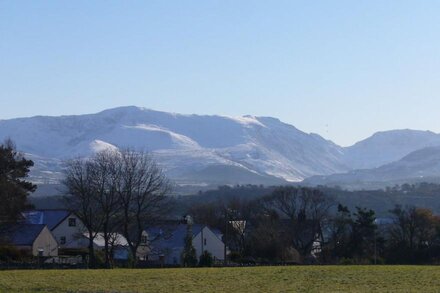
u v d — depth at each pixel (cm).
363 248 12619
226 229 13912
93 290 4741
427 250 12444
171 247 11994
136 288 4888
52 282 5281
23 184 10169
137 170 10631
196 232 12594
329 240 13375
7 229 9838
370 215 12862
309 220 13762
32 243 10706
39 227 11012
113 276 5900
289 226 13700
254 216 14625
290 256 12162
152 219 10356
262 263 10350
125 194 9994
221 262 10219
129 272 6488
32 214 12525
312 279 5647
